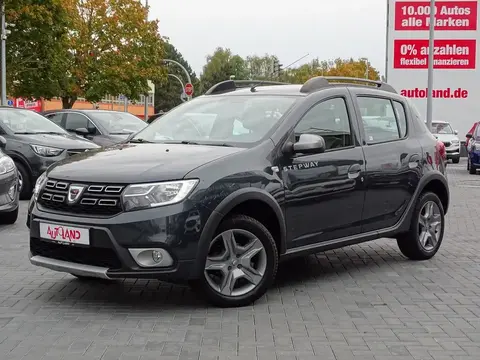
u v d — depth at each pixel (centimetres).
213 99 769
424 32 3203
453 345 526
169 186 588
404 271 795
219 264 618
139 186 586
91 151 696
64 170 631
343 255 891
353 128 752
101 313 609
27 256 866
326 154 708
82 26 4434
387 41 3216
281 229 655
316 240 698
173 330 559
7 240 975
